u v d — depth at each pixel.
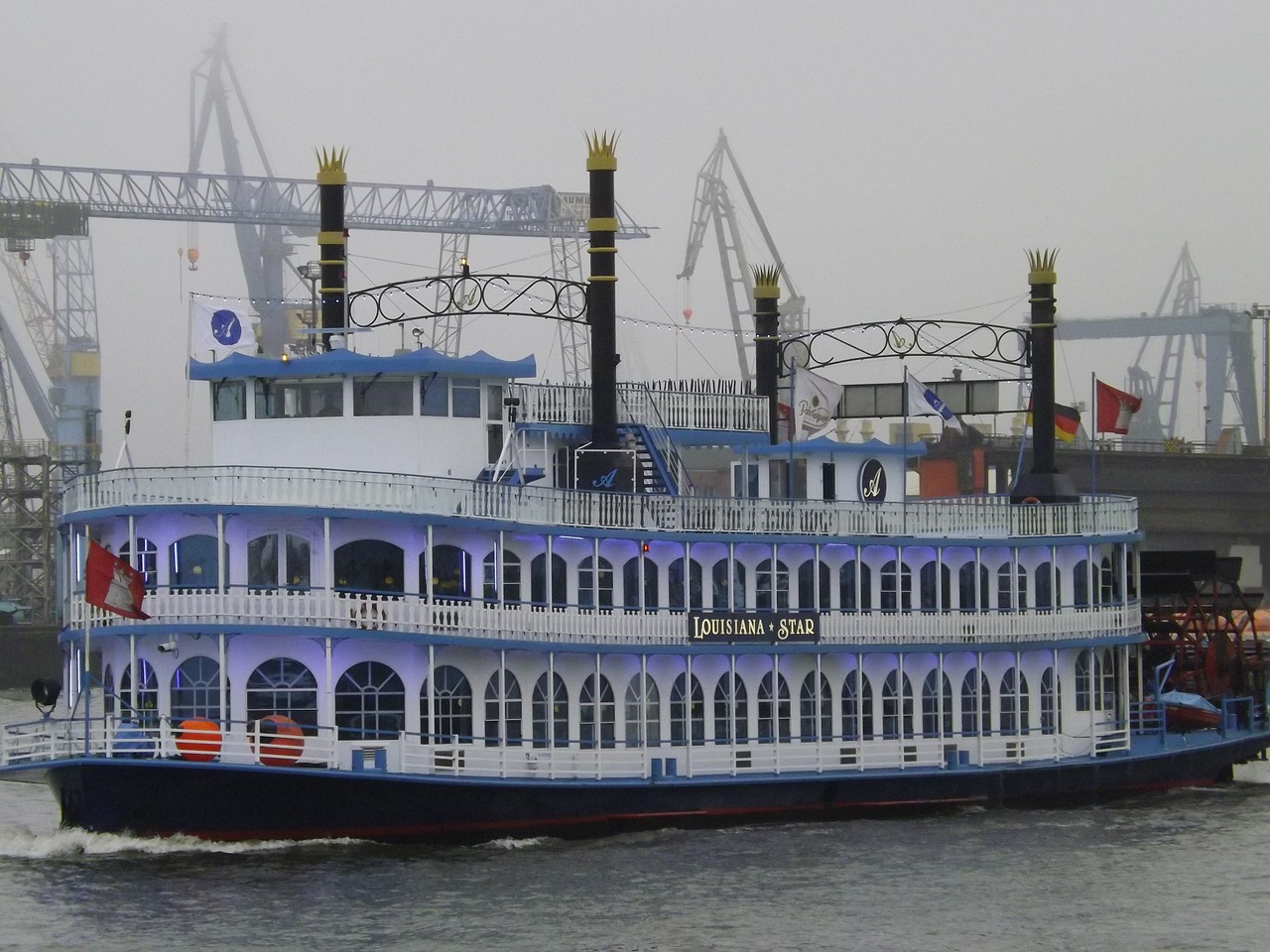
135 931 149.38
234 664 173.25
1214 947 153.00
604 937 150.88
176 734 172.75
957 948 151.25
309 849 174.00
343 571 175.38
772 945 150.50
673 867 174.50
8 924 150.88
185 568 175.88
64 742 174.12
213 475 172.62
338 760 172.88
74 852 171.88
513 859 174.62
